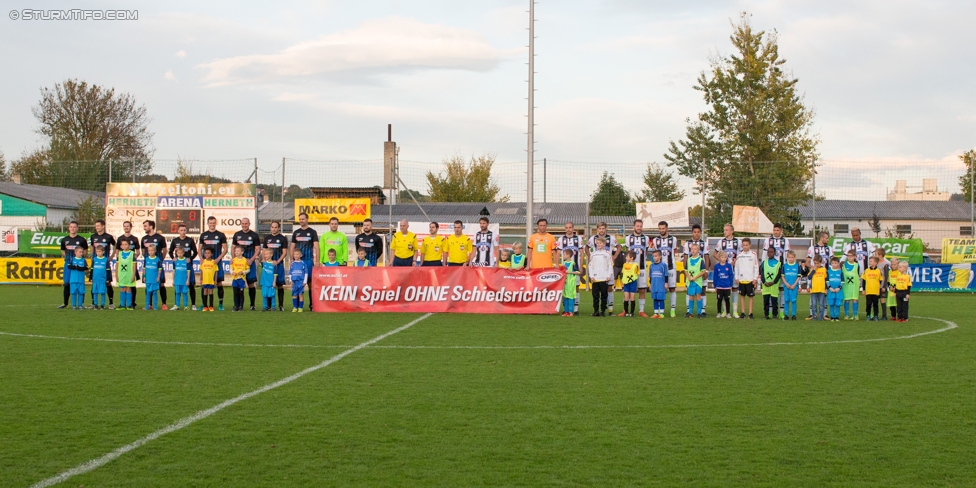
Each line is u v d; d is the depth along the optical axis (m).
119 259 17.09
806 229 46.75
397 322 14.20
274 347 10.93
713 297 22.88
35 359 9.82
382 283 16.16
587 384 8.32
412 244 17.09
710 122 38.00
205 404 7.25
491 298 16.09
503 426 6.54
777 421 6.77
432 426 6.52
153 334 12.31
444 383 8.34
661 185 35.69
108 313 15.95
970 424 6.69
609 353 10.55
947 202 48.22
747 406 7.31
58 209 39.19
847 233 46.56
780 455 5.78
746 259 16.25
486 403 7.38
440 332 12.71
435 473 5.31
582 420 6.76
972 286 25.36
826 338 12.45
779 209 30.81
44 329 12.97
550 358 10.07
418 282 16.11
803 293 25.30
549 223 36.94
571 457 5.70
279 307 16.83
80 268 17.05
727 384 8.37
